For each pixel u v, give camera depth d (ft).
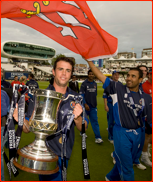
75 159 9.59
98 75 7.19
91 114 12.83
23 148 3.90
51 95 3.92
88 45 5.77
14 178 7.28
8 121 4.26
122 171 6.32
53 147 4.56
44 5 4.50
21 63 238.27
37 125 3.77
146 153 9.50
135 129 6.45
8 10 4.25
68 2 4.69
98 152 10.77
